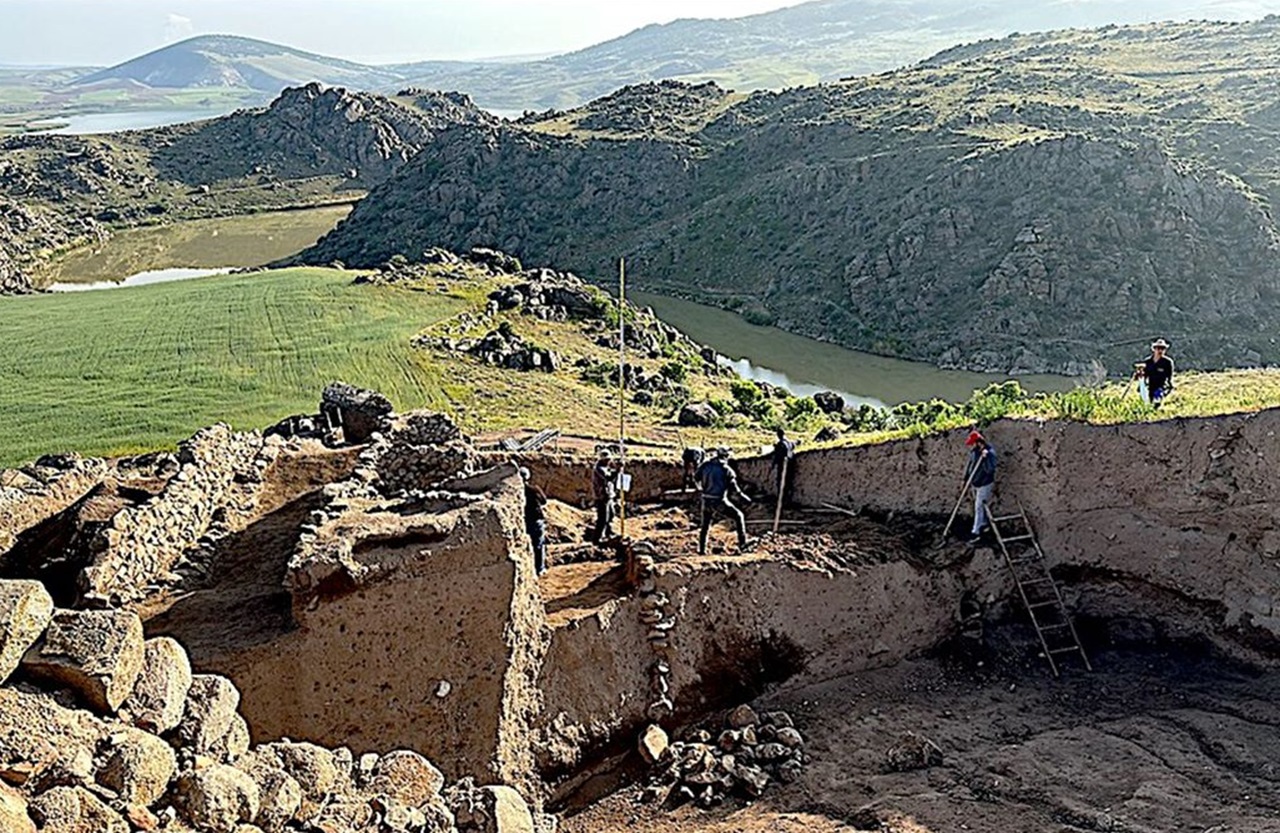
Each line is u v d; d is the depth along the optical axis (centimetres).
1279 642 1633
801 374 7062
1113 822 1237
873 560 1753
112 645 885
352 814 924
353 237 12569
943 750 1495
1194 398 1958
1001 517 1802
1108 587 1766
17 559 1584
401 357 5809
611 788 1455
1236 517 1656
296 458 2088
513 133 13125
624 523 1952
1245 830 1163
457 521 1374
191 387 5425
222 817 823
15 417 4969
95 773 796
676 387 5544
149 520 1502
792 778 1437
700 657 1616
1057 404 1881
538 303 7112
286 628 1328
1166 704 1599
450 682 1345
